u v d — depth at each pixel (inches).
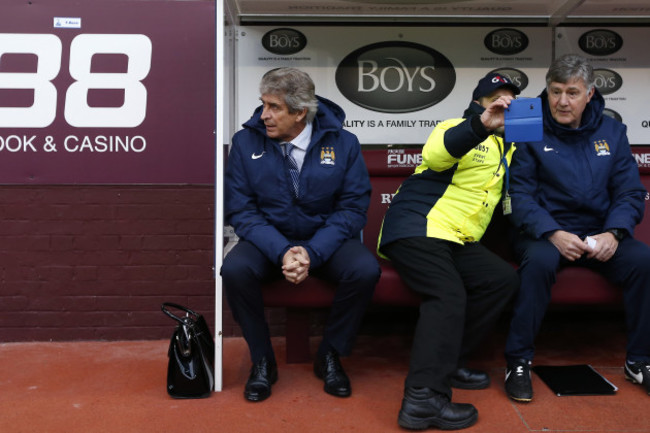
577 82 103.4
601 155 107.3
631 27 132.3
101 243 130.3
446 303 90.2
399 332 135.0
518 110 87.4
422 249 95.1
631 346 100.5
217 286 99.1
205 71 128.3
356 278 95.0
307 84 98.4
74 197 129.2
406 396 86.1
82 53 126.4
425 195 101.1
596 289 101.6
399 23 131.0
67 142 127.7
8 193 128.3
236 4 123.7
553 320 136.3
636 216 104.5
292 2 123.3
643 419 88.2
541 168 108.7
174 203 130.2
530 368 98.0
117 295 131.2
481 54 132.0
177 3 127.3
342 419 89.1
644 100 133.3
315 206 102.7
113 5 126.4
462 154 92.0
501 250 120.7
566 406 92.9
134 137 128.4
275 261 95.9
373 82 131.5
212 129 129.1
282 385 102.5
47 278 130.3
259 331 98.3
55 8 125.6
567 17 131.7
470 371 100.8
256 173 101.3
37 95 126.4
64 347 127.0
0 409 93.4
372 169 130.2
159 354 121.8
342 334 99.0
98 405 94.8
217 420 89.0
